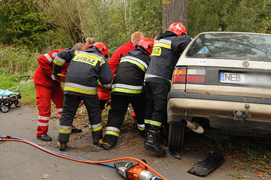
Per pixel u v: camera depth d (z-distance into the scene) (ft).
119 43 28.45
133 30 26.35
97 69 11.28
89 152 11.28
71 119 11.46
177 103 9.12
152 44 12.51
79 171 9.38
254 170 9.58
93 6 28.60
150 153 11.20
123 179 8.86
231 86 8.81
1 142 12.12
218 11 23.31
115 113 12.16
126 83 11.75
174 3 17.12
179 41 10.86
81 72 11.09
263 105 8.48
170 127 10.34
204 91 8.98
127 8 28.71
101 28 28.78
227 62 9.05
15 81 30.42
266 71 8.79
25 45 55.16
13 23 55.52
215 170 9.61
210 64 9.11
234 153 11.00
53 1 44.83
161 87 10.73
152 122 10.78
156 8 22.56
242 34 11.46
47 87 12.65
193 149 11.55
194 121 9.72
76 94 11.07
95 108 11.75
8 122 15.85
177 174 9.29
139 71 11.96
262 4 24.79
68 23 44.93
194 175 9.22
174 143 10.64
